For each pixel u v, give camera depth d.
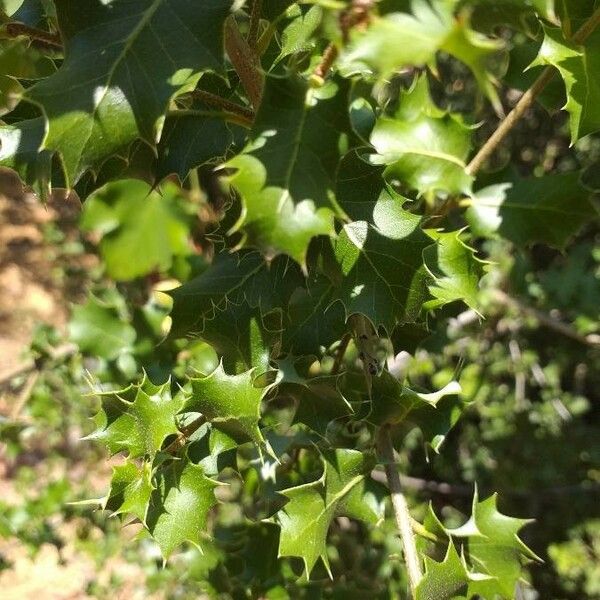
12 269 1.36
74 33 0.20
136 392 0.24
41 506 0.58
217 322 0.26
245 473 0.38
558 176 0.29
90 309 0.39
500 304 0.64
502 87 0.74
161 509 0.24
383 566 0.49
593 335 0.58
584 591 0.76
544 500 0.80
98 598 0.64
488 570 0.25
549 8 0.20
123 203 0.63
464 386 0.66
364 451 0.26
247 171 0.18
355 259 0.23
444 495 0.83
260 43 0.23
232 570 0.36
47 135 0.19
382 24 0.15
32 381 0.54
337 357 0.29
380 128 0.26
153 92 0.20
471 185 0.30
